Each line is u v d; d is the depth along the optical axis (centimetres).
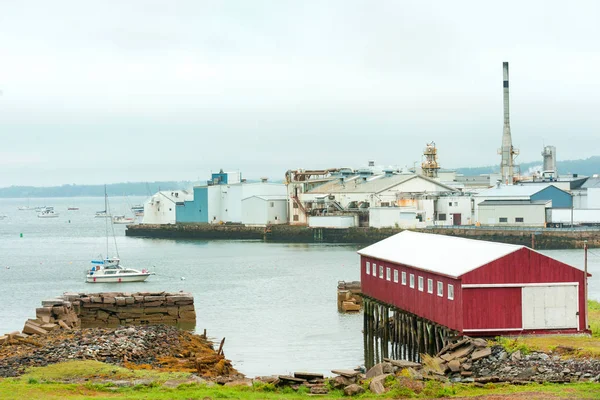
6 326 8712
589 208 18588
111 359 5716
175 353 6194
